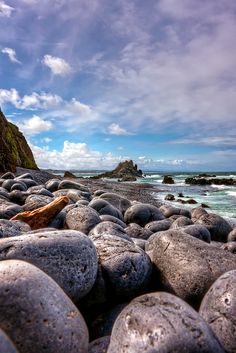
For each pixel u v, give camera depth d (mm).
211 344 2084
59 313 2199
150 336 2070
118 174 78938
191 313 2268
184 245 3678
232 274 2770
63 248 3045
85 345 2273
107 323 3031
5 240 3059
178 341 2023
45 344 2066
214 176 76938
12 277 2215
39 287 2225
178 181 54188
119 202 11344
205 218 7898
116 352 2111
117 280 3340
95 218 6359
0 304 2092
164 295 2506
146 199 20688
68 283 2910
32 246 2973
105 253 3604
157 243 3916
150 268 3693
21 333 2053
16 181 13336
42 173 28109
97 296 3303
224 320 2453
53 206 6590
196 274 3312
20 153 35562
